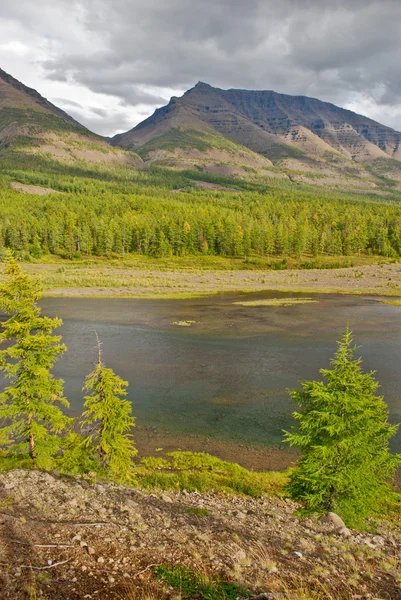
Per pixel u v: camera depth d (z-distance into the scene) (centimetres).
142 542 856
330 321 6550
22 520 868
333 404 1470
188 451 2548
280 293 9675
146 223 15950
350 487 1389
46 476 1304
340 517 1390
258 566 827
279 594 702
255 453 2556
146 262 13962
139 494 1415
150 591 666
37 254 13875
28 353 1886
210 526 1066
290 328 6056
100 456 1945
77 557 752
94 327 6056
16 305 1872
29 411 1914
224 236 15088
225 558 835
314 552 975
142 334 5647
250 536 1027
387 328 6084
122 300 8538
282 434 2817
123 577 705
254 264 14012
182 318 6750
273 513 1443
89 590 652
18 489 1106
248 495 1900
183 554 821
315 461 1458
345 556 953
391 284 10456
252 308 7694
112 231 15088
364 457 1445
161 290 9700
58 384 1983
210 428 2900
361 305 8038
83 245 14700
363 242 15712
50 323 1912
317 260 14550
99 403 1922
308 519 1373
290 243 15112
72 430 2823
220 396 3491
